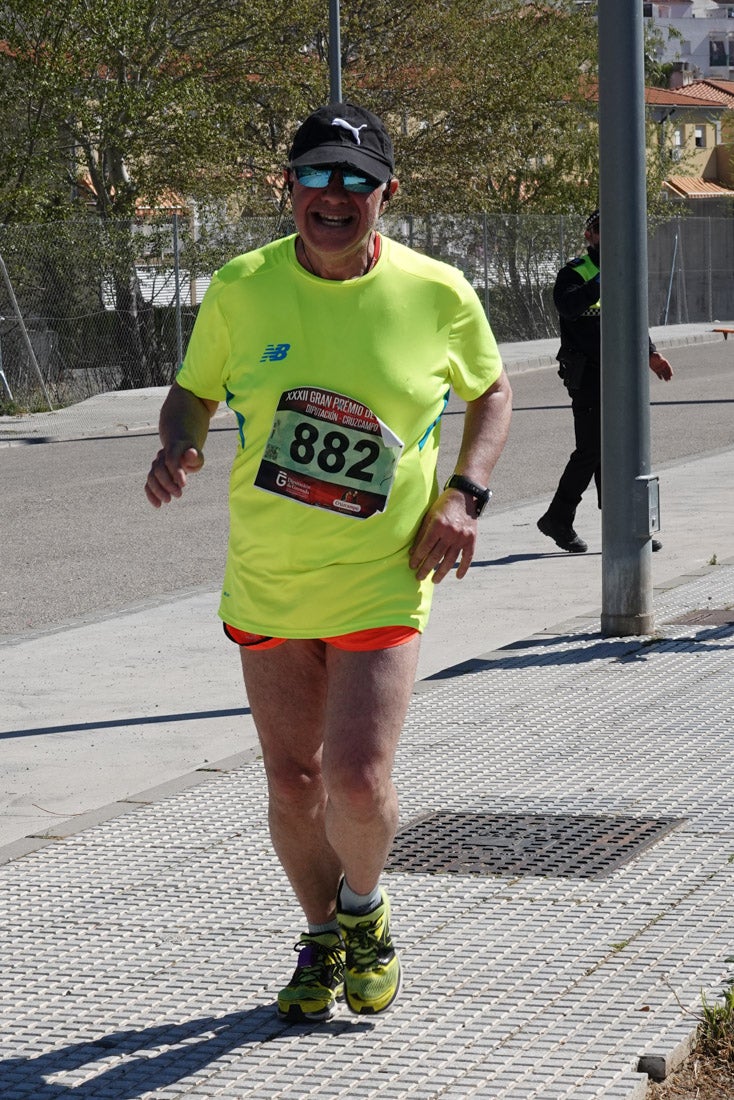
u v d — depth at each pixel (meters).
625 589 9.05
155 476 4.11
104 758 7.26
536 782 6.51
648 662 8.48
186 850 5.85
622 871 5.42
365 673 3.99
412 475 4.05
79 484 18.27
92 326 30.55
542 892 5.25
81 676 8.91
